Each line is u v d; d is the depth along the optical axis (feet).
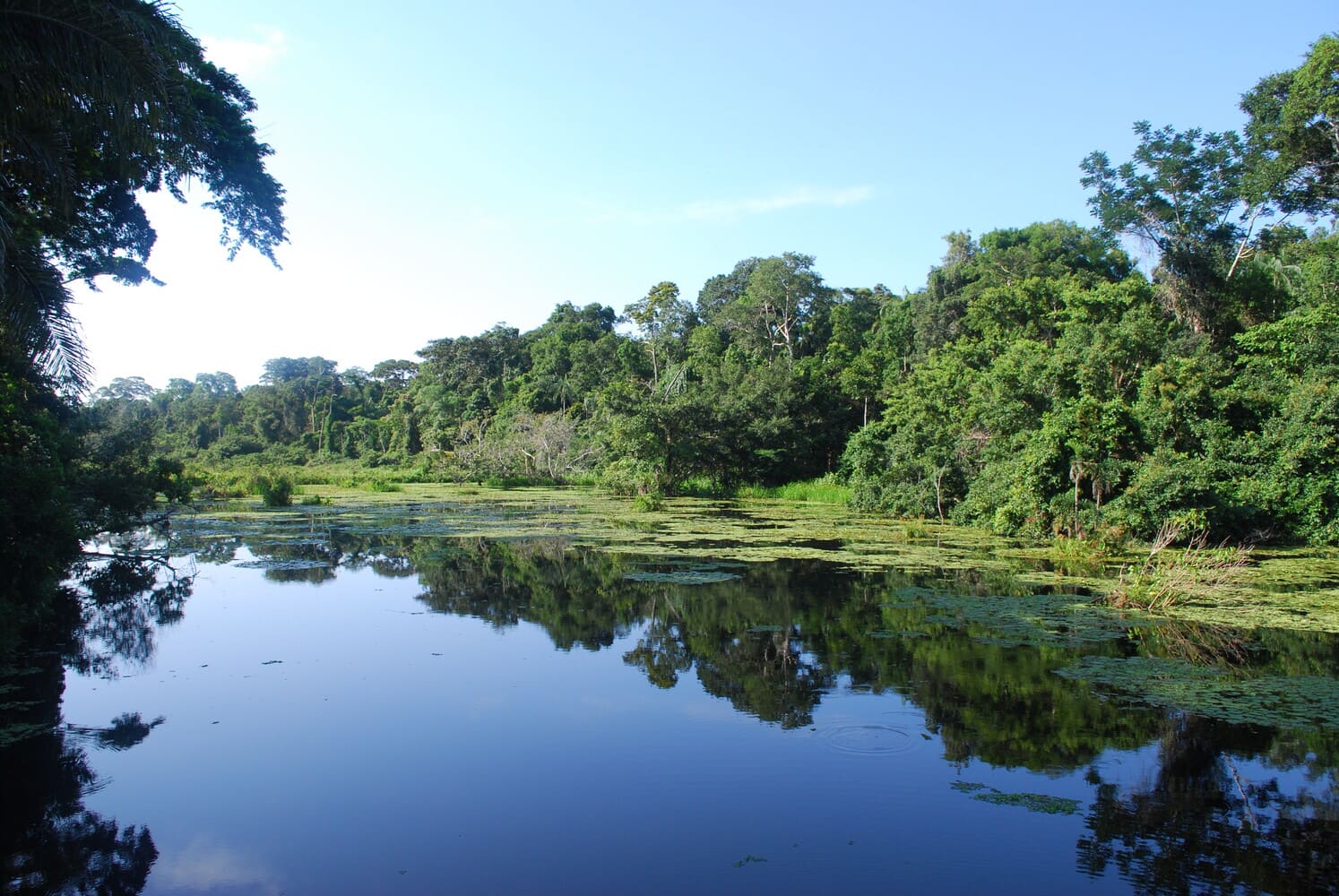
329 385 241.14
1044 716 19.70
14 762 17.40
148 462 53.57
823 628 29.01
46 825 14.56
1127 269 110.42
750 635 27.99
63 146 23.89
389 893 12.25
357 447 209.15
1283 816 14.69
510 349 214.28
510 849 13.58
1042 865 13.03
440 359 211.82
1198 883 12.46
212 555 50.39
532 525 67.97
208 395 244.83
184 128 24.67
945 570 42.19
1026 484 55.01
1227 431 53.21
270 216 43.68
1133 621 29.84
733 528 64.85
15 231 27.22
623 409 113.80
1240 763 16.93
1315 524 49.55
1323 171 71.56
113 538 60.23
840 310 149.18
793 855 13.34
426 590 37.63
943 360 86.58
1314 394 50.85
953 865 13.05
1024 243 126.41
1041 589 36.50
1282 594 34.68
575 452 139.33
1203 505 48.67
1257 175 71.41
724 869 12.92
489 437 153.89
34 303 22.34
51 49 19.52
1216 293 75.97
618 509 86.74
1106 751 17.62
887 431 85.87
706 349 160.45
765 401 120.16
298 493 112.27
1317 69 63.57
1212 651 25.50
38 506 28.71
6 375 31.22
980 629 28.63
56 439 37.32
